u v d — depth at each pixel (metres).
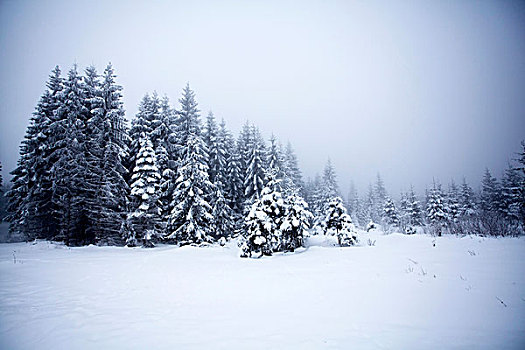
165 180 26.77
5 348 4.57
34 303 6.99
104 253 17.75
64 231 22.98
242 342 4.63
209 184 25.64
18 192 24.98
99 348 4.50
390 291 7.22
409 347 4.28
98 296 7.77
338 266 11.09
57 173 22.11
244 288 8.57
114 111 24.30
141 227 23.50
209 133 33.03
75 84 24.41
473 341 4.36
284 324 5.48
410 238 19.31
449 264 9.44
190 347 4.46
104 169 23.48
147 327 5.40
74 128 22.94
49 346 4.61
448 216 43.69
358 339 4.66
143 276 10.51
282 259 14.63
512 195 39.50
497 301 5.87
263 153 37.44
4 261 13.27
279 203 19.42
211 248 20.41
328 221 21.11
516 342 4.23
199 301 7.31
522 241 12.95
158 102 29.61
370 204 73.06
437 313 5.59
